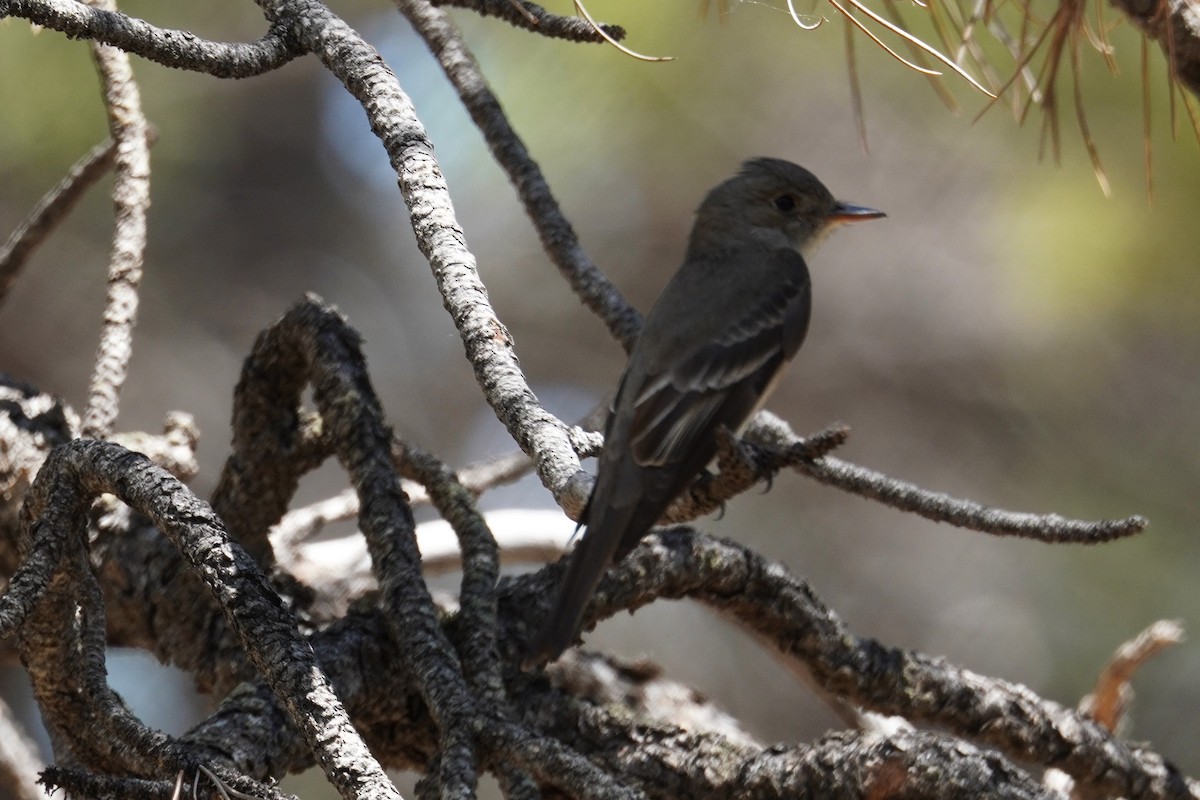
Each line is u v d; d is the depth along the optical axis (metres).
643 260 13.13
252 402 6.50
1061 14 5.83
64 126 10.23
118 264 6.42
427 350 15.89
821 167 11.94
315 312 6.22
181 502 4.56
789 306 7.70
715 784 5.59
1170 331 11.23
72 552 4.75
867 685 6.26
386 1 12.25
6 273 6.84
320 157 15.83
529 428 4.47
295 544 7.12
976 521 5.70
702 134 10.82
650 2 9.68
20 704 13.16
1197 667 12.37
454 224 4.79
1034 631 13.79
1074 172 9.83
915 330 13.65
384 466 5.76
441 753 4.52
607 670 7.14
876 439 14.06
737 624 7.08
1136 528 5.48
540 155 10.34
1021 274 11.21
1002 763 5.50
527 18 5.37
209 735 4.79
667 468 6.23
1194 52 5.13
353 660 5.52
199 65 4.86
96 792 3.93
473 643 5.31
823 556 15.17
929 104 10.85
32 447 6.70
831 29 10.07
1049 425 12.86
